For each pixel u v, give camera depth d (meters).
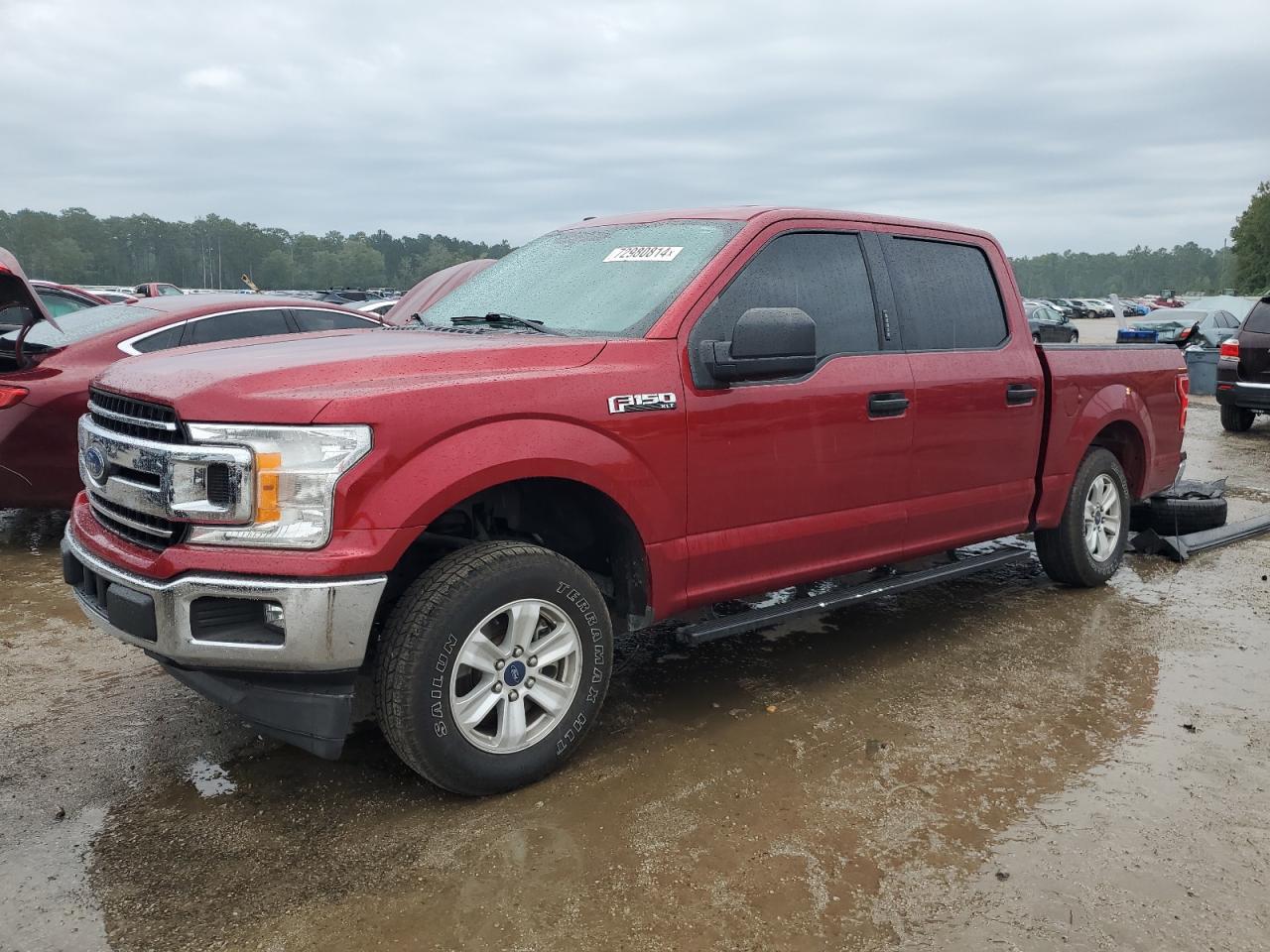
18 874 2.70
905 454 4.22
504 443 3.00
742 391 3.63
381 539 2.78
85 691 3.97
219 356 3.25
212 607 2.81
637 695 4.01
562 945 2.42
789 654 4.51
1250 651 4.58
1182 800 3.15
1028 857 2.82
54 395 5.80
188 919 2.51
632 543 3.43
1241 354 12.13
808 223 4.04
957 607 5.23
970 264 4.77
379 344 3.37
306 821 3.00
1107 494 5.52
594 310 3.72
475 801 3.12
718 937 2.45
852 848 2.86
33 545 6.27
